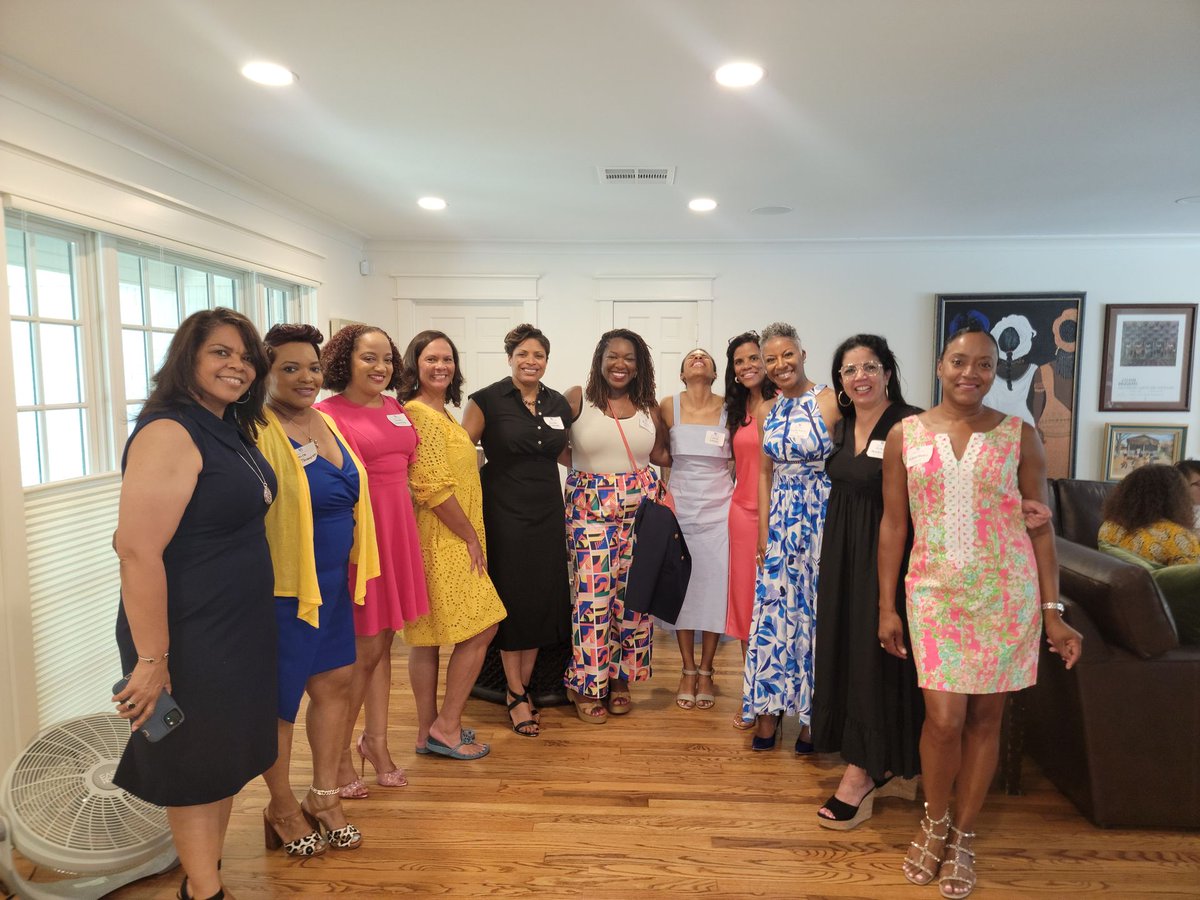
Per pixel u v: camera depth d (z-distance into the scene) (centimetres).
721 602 289
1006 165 345
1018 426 177
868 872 192
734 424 288
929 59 229
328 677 188
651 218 461
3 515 226
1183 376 529
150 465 134
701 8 196
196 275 353
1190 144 314
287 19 201
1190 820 206
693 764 249
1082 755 210
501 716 290
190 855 151
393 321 548
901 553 193
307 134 298
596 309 550
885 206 429
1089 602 211
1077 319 525
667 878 189
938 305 531
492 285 546
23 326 253
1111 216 457
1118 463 536
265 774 191
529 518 263
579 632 278
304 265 443
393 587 210
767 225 484
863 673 206
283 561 171
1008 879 188
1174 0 192
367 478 193
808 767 248
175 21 202
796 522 245
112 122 274
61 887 176
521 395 264
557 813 218
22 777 169
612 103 265
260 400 158
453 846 201
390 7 194
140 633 134
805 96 259
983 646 175
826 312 544
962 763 187
